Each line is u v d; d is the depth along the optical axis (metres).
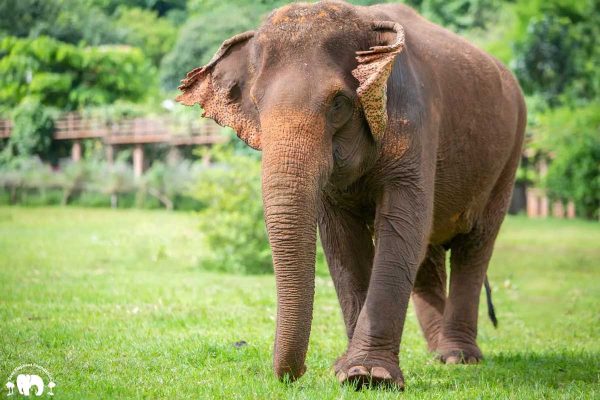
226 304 16.69
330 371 10.04
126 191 52.66
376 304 9.22
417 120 9.42
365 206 9.97
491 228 12.52
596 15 60.88
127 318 14.48
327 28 8.73
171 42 91.25
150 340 12.19
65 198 53.53
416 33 10.82
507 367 11.24
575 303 18.84
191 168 54.19
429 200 9.62
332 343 12.63
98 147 64.56
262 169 8.34
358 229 10.23
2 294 17.08
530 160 51.69
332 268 10.39
